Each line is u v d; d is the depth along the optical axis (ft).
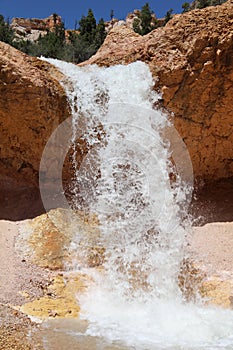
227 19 27.73
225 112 29.43
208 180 32.45
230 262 23.71
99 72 31.04
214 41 27.73
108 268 23.00
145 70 29.81
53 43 74.28
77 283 21.16
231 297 20.53
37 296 19.15
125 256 24.09
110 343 14.96
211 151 31.14
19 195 28.81
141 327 17.02
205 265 23.59
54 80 28.94
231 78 28.14
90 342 14.88
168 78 29.19
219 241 25.75
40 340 14.42
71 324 16.79
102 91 30.25
